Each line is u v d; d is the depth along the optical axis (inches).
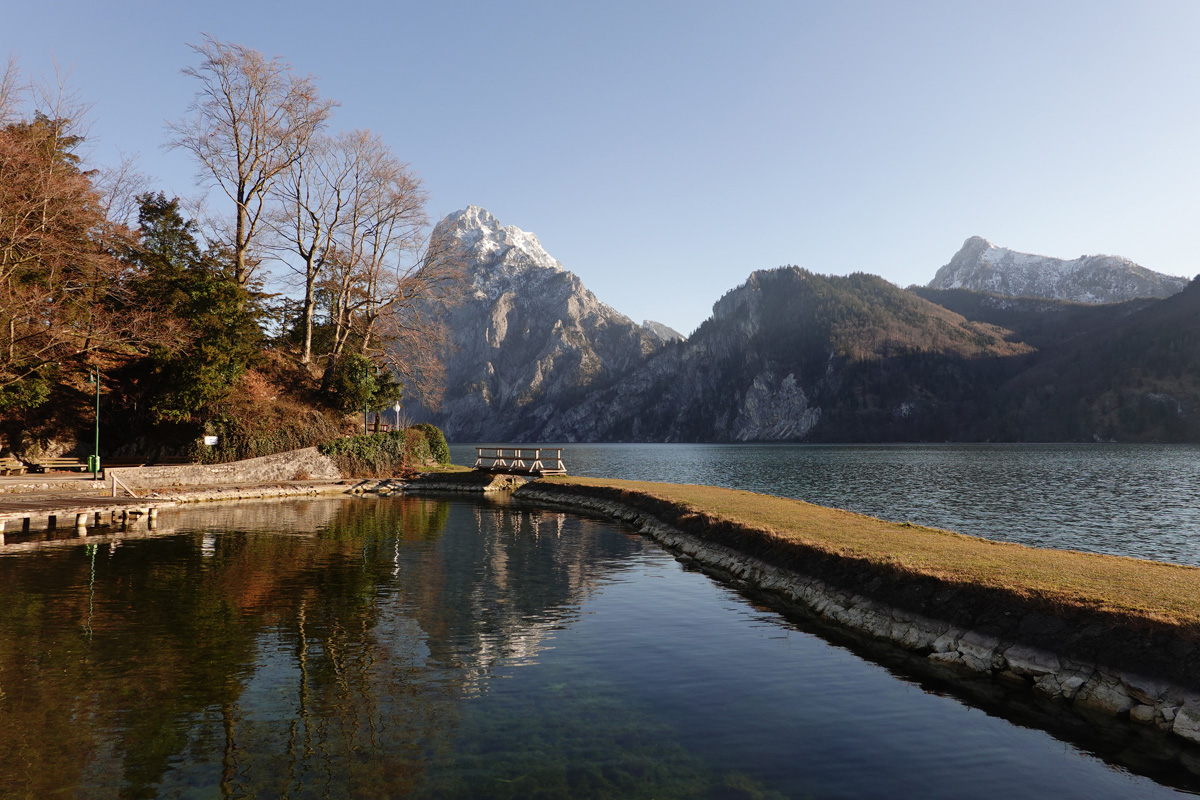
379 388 2158.0
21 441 1535.4
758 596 681.6
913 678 443.8
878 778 308.0
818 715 382.3
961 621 494.0
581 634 540.7
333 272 2114.9
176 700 392.5
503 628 555.5
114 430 1699.1
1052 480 2351.1
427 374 2251.5
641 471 3284.9
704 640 526.9
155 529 1104.8
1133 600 441.1
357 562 842.2
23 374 1362.0
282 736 345.7
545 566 836.0
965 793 295.0
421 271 2206.0
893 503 1649.9
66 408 1610.5
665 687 424.8
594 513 1449.3
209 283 1625.2
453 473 2069.4
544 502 1686.8
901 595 553.6
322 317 2251.5
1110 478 2418.8
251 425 1784.0
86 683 418.3
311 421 1951.3
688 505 1122.7
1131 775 313.3
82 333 1435.8
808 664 470.9
